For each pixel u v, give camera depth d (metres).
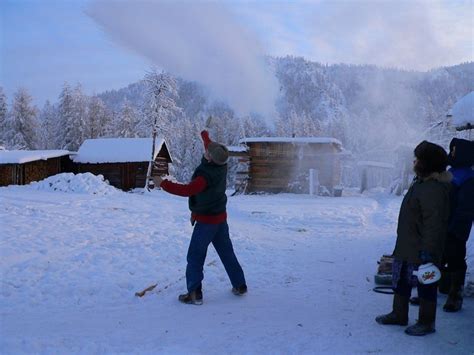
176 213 13.76
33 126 49.28
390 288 5.82
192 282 5.09
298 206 18.22
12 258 6.88
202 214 5.22
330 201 21.73
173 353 3.61
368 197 26.75
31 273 6.17
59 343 3.79
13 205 13.75
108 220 11.28
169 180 5.07
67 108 50.47
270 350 3.72
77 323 4.40
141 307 4.99
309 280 6.29
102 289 5.59
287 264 7.31
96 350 3.64
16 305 4.99
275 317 4.63
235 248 8.39
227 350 3.70
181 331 4.17
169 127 35.06
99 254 7.20
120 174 32.81
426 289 4.11
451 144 4.87
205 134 5.29
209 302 5.21
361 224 12.83
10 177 31.84
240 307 5.00
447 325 4.37
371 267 7.13
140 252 7.47
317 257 7.96
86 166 33.44
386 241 9.85
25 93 49.28
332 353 3.67
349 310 4.89
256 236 10.09
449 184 4.11
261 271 6.77
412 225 4.22
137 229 9.80
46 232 9.04
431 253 4.01
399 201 21.88
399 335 4.10
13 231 9.02
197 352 3.64
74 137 50.22
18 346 3.70
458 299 4.80
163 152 35.47
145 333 4.11
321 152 27.89
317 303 5.17
